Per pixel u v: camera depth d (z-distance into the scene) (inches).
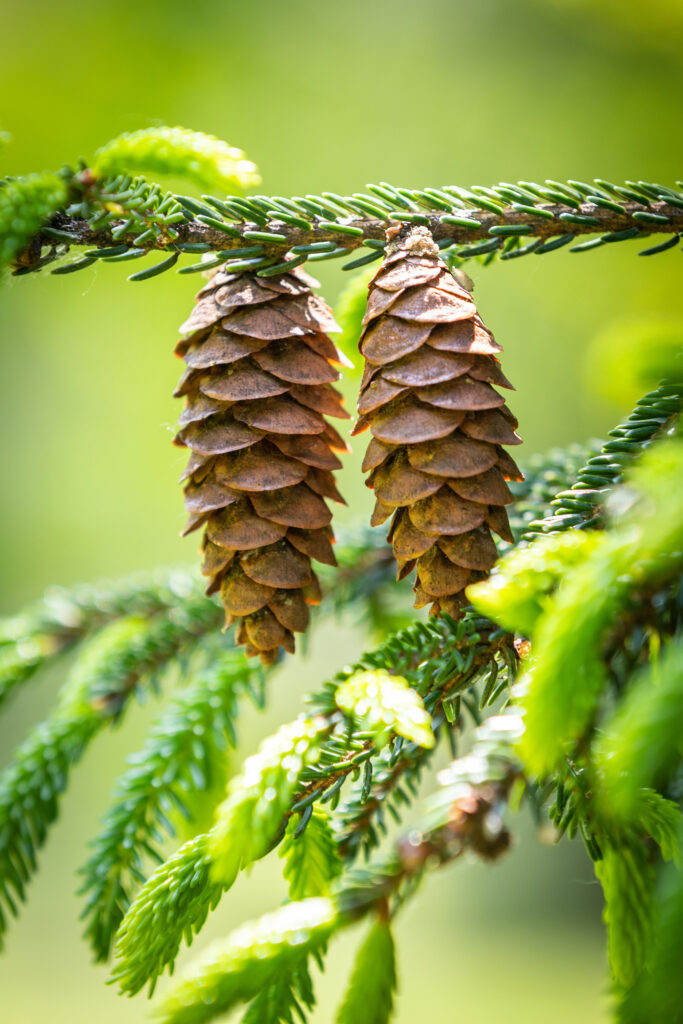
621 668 22.3
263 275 22.1
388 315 21.8
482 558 21.7
